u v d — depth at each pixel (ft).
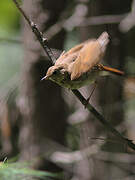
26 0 38.93
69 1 41.16
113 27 38.93
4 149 40.40
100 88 39.58
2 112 39.24
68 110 43.04
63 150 40.63
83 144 40.37
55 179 35.55
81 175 40.98
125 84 39.93
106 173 39.86
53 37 39.55
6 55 46.44
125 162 39.52
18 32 50.93
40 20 38.75
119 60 40.14
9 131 40.45
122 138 20.17
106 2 38.78
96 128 39.58
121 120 40.86
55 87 41.04
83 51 20.52
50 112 41.04
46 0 38.81
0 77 45.80
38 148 40.63
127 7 39.60
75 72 20.30
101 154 39.06
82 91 40.14
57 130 41.37
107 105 39.68
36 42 38.68
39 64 39.70
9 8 50.85
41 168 38.96
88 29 39.55
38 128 40.83
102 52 19.71
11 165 21.79
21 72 40.88
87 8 38.88
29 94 40.52
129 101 42.29
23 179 21.75
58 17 39.47
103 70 21.88
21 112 40.78
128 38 43.65
